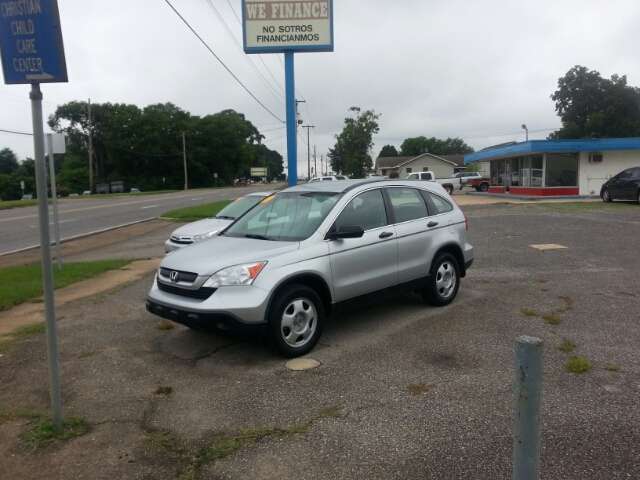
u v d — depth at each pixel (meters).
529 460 2.43
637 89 57.91
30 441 3.69
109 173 103.00
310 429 3.77
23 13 3.35
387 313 6.67
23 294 7.89
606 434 3.60
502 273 8.95
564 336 5.61
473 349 5.29
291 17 18.80
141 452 3.53
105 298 7.83
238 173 114.44
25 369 5.04
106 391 4.50
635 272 8.70
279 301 4.98
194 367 5.02
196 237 9.55
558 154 27.66
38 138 3.42
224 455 3.46
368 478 3.17
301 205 6.02
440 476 3.17
